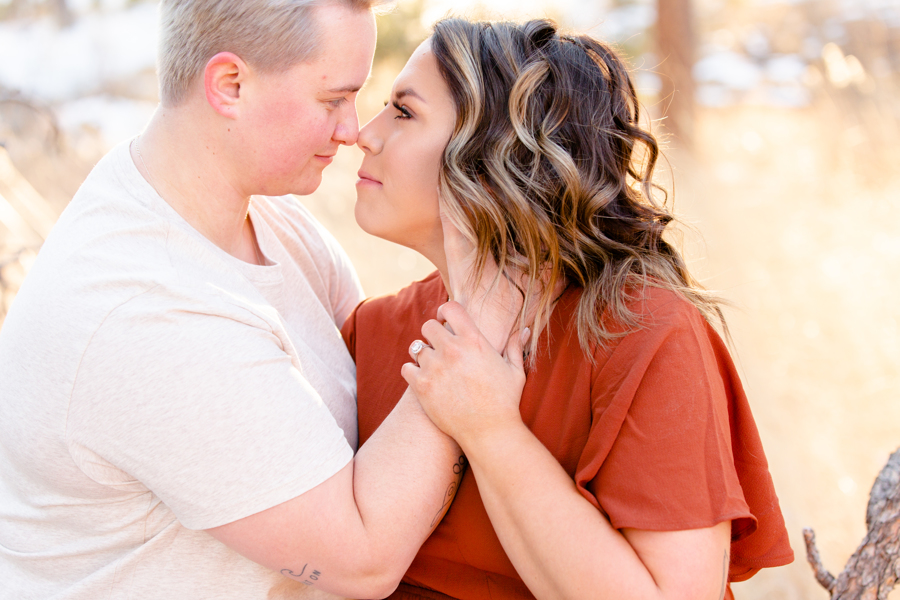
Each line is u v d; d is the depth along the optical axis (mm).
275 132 1255
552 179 1341
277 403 1142
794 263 4547
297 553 1150
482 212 1313
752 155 6844
